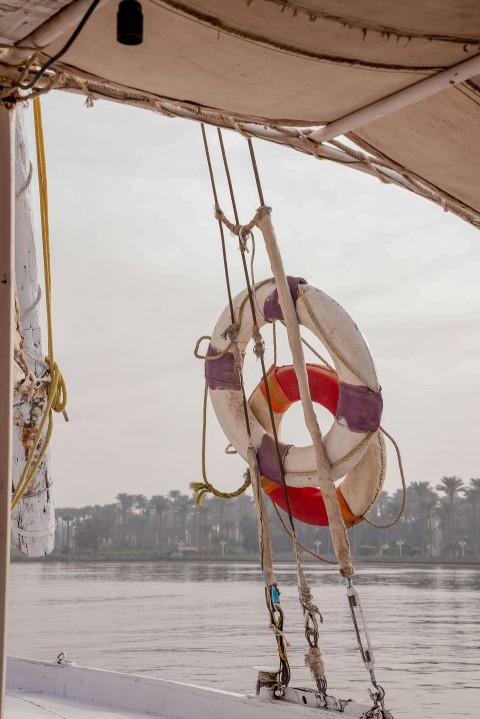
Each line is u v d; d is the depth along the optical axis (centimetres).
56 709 442
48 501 453
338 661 3412
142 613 7019
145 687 443
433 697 2362
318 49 275
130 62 277
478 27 271
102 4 224
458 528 19525
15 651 3941
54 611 7294
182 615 6819
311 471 439
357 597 404
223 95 306
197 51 271
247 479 469
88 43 265
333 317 434
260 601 8712
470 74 296
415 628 5388
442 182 406
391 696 2380
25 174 482
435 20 265
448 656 3647
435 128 357
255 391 488
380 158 389
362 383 424
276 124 340
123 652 3856
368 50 279
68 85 305
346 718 372
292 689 405
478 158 378
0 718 242
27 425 401
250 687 2597
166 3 241
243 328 470
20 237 476
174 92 303
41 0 224
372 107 326
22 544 454
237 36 262
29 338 476
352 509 442
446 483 18138
